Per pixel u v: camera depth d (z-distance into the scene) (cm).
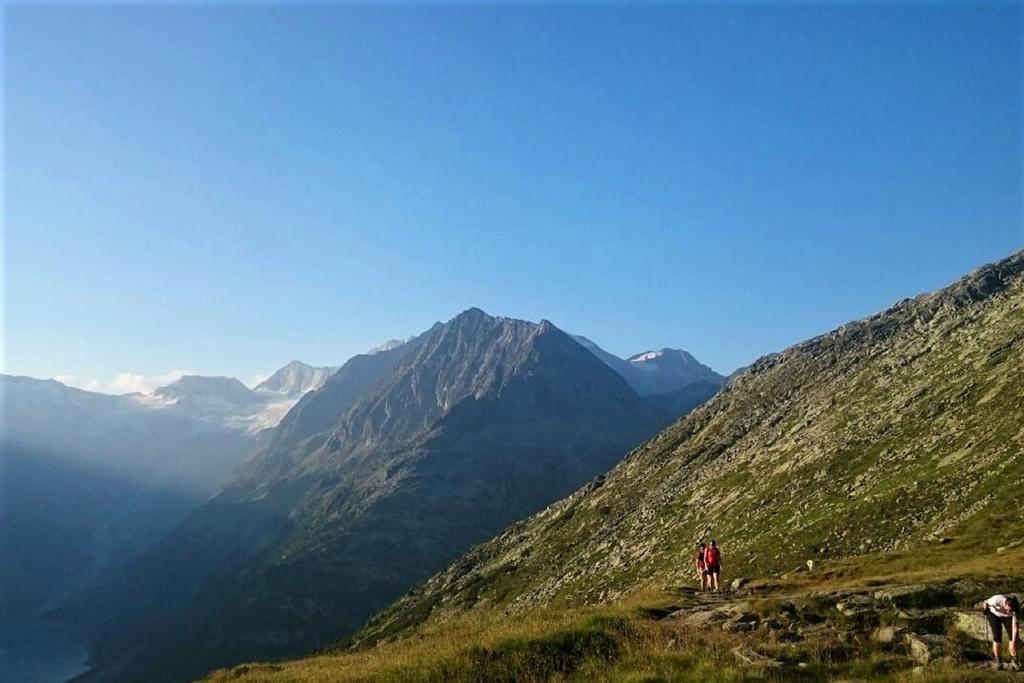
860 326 15162
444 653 2641
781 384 14612
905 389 9931
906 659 2212
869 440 8744
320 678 3016
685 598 3584
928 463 6912
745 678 2077
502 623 3419
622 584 9125
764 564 6600
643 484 13700
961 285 13238
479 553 16225
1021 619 2409
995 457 5969
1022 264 13125
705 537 8750
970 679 1931
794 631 2636
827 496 7625
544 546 13838
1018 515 4734
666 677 2150
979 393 7931
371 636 14350
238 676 4184
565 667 2431
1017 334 8825
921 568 3950
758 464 10681
